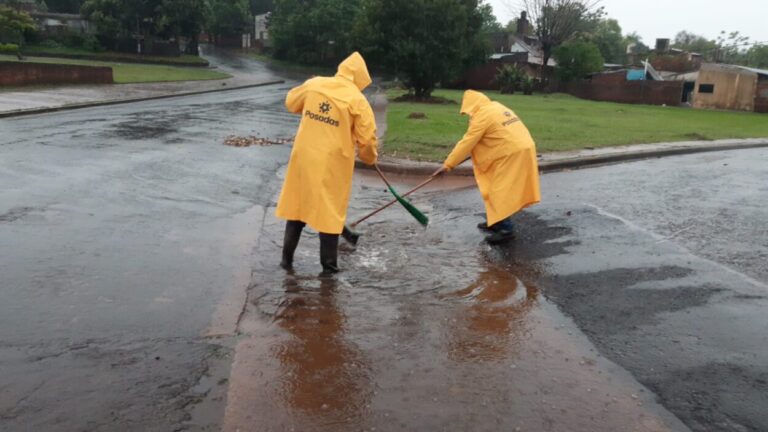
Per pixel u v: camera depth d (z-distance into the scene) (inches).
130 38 2050.9
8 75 935.0
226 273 188.5
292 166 189.2
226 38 3004.4
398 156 436.5
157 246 210.2
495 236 235.3
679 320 153.7
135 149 426.0
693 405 118.0
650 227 243.1
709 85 1355.8
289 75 2068.2
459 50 1155.3
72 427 107.0
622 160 457.7
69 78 1089.4
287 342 143.5
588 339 148.6
